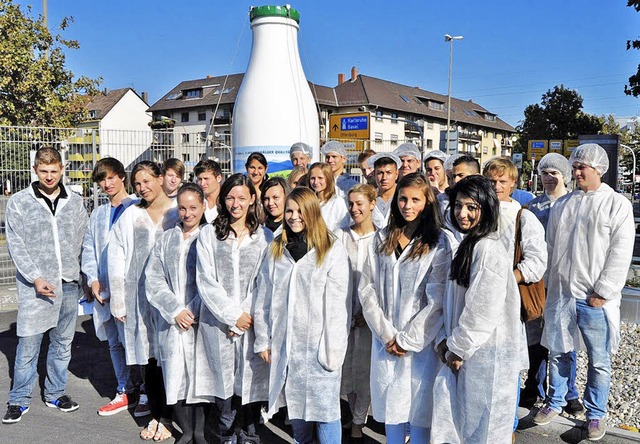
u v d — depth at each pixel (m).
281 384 3.40
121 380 4.54
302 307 3.39
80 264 4.73
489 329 2.92
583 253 3.88
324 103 53.38
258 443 3.81
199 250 3.62
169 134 11.73
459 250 3.05
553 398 4.05
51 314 4.32
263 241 3.73
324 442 3.43
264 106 7.82
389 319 3.34
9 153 9.91
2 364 5.49
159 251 3.79
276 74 7.86
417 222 3.34
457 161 4.59
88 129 10.91
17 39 16.69
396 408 3.28
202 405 3.80
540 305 3.43
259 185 5.17
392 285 3.33
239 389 3.63
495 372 2.97
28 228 4.23
